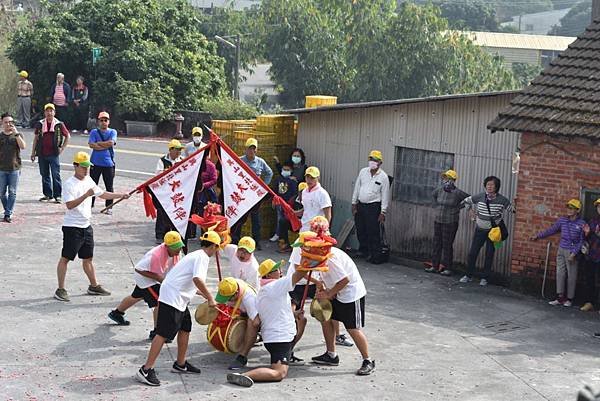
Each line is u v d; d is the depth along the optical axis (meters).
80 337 11.66
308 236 10.52
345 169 18.72
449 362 11.81
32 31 33.53
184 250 13.51
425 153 17.64
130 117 32.19
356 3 41.94
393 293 15.34
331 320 11.22
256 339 11.25
